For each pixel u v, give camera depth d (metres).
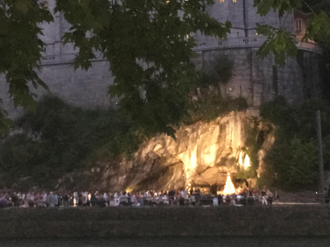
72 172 49.88
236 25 53.47
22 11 11.80
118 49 14.49
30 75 13.27
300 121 46.31
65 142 53.47
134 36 14.29
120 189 47.06
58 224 23.25
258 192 38.75
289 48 12.07
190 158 47.09
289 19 54.59
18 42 12.87
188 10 15.48
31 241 22.53
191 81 16.44
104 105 56.38
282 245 20.88
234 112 47.69
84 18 11.76
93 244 21.70
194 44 15.91
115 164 48.06
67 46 60.53
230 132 47.81
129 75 14.61
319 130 33.06
